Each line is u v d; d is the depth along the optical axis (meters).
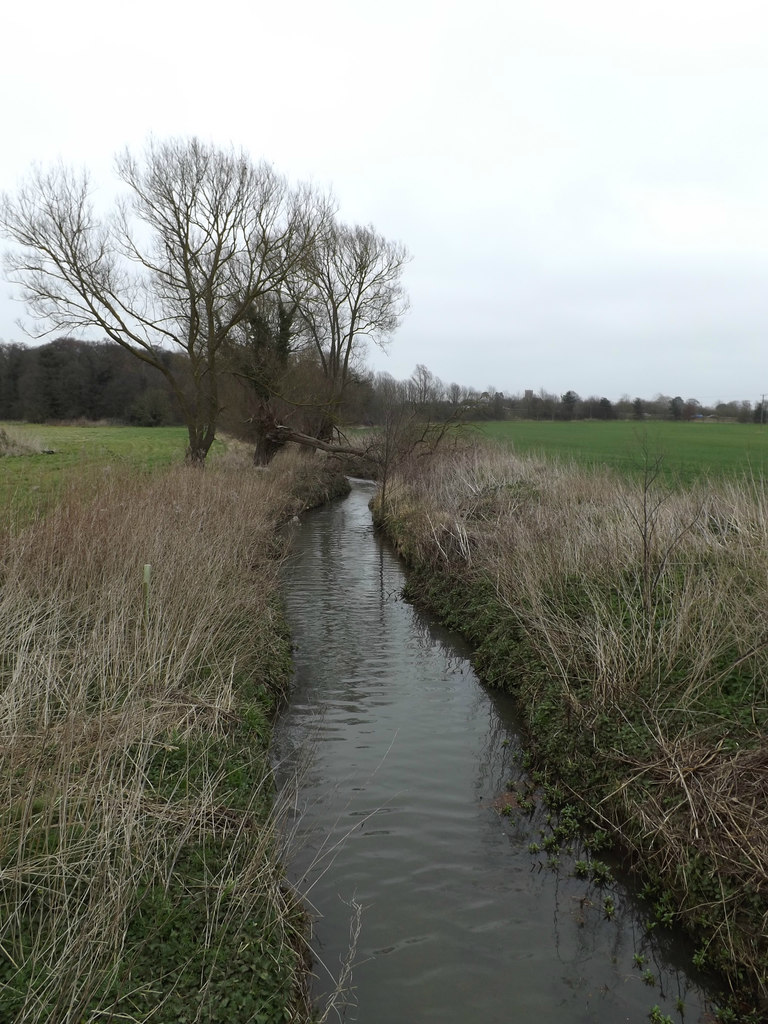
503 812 5.50
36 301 17.78
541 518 10.51
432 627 10.23
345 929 4.21
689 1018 3.61
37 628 6.07
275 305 23.20
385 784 5.88
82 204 17.50
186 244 18.94
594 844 5.02
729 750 4.95
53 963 3.13
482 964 3.95
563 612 7.55
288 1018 3.35
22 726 4.53
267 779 5.57
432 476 18.58
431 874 4.73
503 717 7.23
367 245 29.41
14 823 3.73
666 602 7.18
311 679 8.19
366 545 16.67
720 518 8.88
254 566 10.48
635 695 5.94
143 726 4.75
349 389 30.77
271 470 22.77
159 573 7.25
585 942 4.14
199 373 20.05
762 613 6.10
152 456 25.45
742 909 3.86
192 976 3.34
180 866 4.00
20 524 8.49
